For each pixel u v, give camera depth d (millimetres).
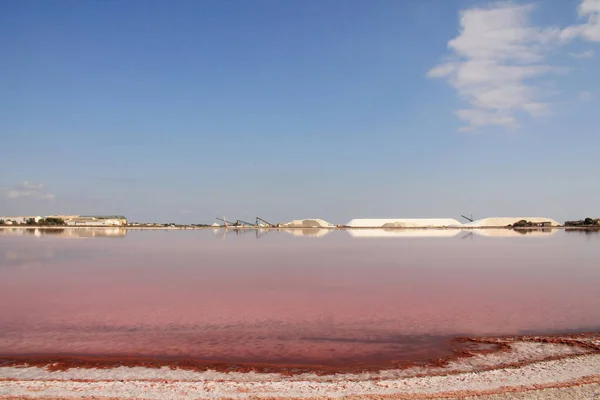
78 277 25000
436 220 164125
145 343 12492
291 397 8867
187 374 10234
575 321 14617
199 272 27234
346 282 23047
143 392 9156
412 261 33688
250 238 70688
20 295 19422
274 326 14234
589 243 54312
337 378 9977
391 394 8930
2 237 68375
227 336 13164
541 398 8547
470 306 16969
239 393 9102
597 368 10109
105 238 67500
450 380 9656
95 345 12336
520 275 25328
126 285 22141
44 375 10148
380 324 14414
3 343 12492
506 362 10781
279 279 24188
